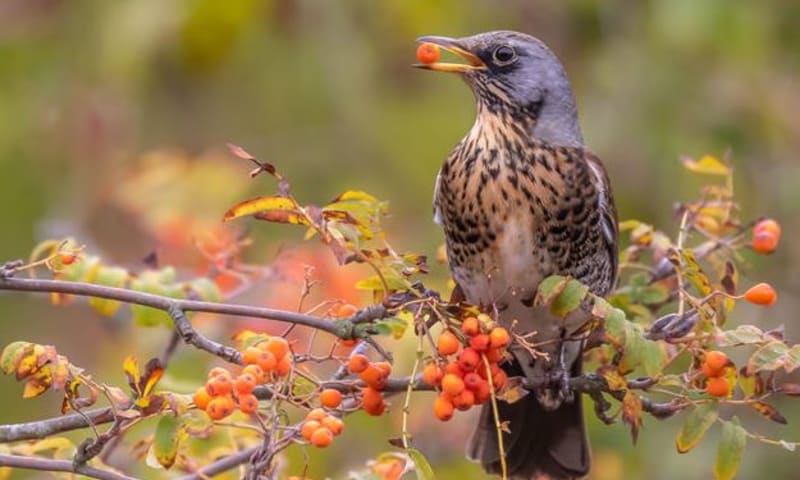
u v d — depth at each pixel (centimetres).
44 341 1441
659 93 1512
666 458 1347
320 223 773
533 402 994
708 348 805
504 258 990
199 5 1485
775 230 936
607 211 1002
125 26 1466
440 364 790
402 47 1544
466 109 1545
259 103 1553
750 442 1397
